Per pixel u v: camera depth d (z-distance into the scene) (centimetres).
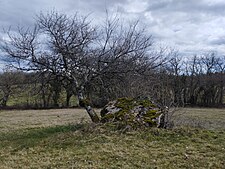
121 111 1084
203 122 1702
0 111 3198
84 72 1245
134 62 1230
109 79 1266
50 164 688
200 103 4288
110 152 762
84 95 1307
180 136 911
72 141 888
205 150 767
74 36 1211
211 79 4338
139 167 647
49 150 819
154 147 805
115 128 983
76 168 652
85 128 1004
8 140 1066
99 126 1009
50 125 1614
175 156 720
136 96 1237
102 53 1217
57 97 3431
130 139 881
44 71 1227
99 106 1484
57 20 1206
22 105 3509
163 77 1357
